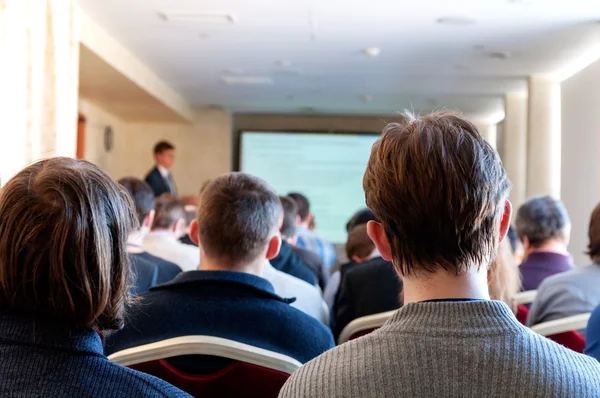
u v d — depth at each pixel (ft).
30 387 2.27
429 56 19.16
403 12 14.80
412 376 2.10
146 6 14.73
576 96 18.74
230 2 14.28
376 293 7.66
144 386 2.46
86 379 2.35
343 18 15.39
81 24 15.25
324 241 15.81
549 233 7.95
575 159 18.71
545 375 2.07
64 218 2.35
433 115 2.58
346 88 24.97
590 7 14.14
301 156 31.91
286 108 30.66
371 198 2.47
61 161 2.60
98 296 2.41
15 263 2.34
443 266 2.32
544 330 5.37
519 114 25.02
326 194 31.83
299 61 20.21
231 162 31.27
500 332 2.17
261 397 3.72
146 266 7.00
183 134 30.81
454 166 2.29
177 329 4.16
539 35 16.52
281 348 4.23
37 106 12.25
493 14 14.83
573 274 6.34
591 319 4.61
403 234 2.35
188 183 30.78
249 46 18.35
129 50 19.15
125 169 30.27
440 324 2.19
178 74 22.65
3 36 10.75
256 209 4.72
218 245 4.69
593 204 17.24
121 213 2.60
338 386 2.17
